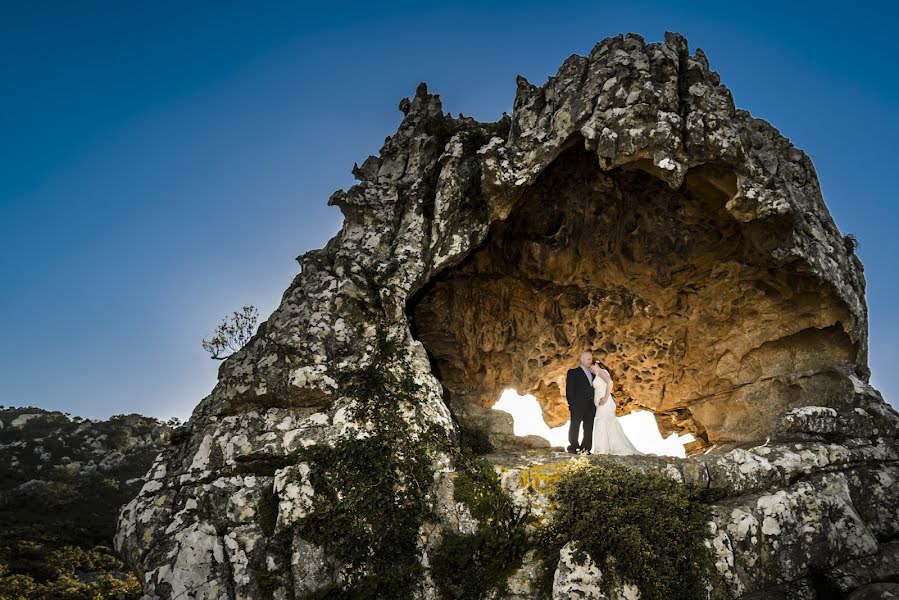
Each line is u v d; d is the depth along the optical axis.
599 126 8.73
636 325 12.01
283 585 7.04
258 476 7.91
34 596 12.08
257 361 8.95
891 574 7.45
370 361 8.73
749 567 7.29
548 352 12.58
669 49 9.24
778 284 10.23
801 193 10.54
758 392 11.17
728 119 8.77
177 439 8.81
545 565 7.13
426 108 12.86
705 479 7.89
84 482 26.11
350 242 10.28
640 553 6.61
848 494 8.17
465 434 10.29
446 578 7.14
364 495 7.36
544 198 10.27
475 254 10.66
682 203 9.85
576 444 10.26
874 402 9.50
